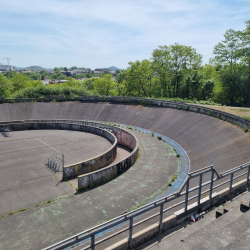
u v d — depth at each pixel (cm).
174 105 3925
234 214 738
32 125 3681
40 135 3328
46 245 1096
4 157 2397
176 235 761
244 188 1136
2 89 6262
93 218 1311
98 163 2128
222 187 1388
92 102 5028
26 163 2231
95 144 2933
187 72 5634
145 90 6412
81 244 1042
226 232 575
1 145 2823
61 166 2166
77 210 1399
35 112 4725
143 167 2127
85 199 1532
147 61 5912
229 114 2769
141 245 773
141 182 1794
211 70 6769
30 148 2725
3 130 3497
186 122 3331
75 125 3653
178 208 1263
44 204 1481
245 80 4547
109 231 1114
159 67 5653
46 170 2062
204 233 640
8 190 1681
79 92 6150
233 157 1972
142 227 1118
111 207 1423
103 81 7200
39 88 5891
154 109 4188
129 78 6041
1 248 1077
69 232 1190
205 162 2153
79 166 1961
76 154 2547
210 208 988
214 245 530
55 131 3575
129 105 4625
